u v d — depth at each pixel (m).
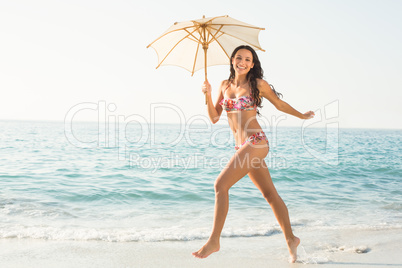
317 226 5.58
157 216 6.16
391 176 11.30
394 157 17.25
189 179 9.88
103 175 10.38
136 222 5.75
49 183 8.91
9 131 43.75
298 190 8.79
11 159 14.10
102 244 4.50
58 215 6.07
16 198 7.15
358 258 4.02
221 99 3.90
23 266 3.67
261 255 4.14
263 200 7.40
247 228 5.35
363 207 7.00
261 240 4.80
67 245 4.41
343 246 4.50
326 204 7.24
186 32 3.99
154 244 4.55
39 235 4.79
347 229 5.39
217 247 3.30
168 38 4.00
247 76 3.67
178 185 8.95
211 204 7.13
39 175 10.16
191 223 5.72
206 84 3.77
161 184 9.07
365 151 20.84
